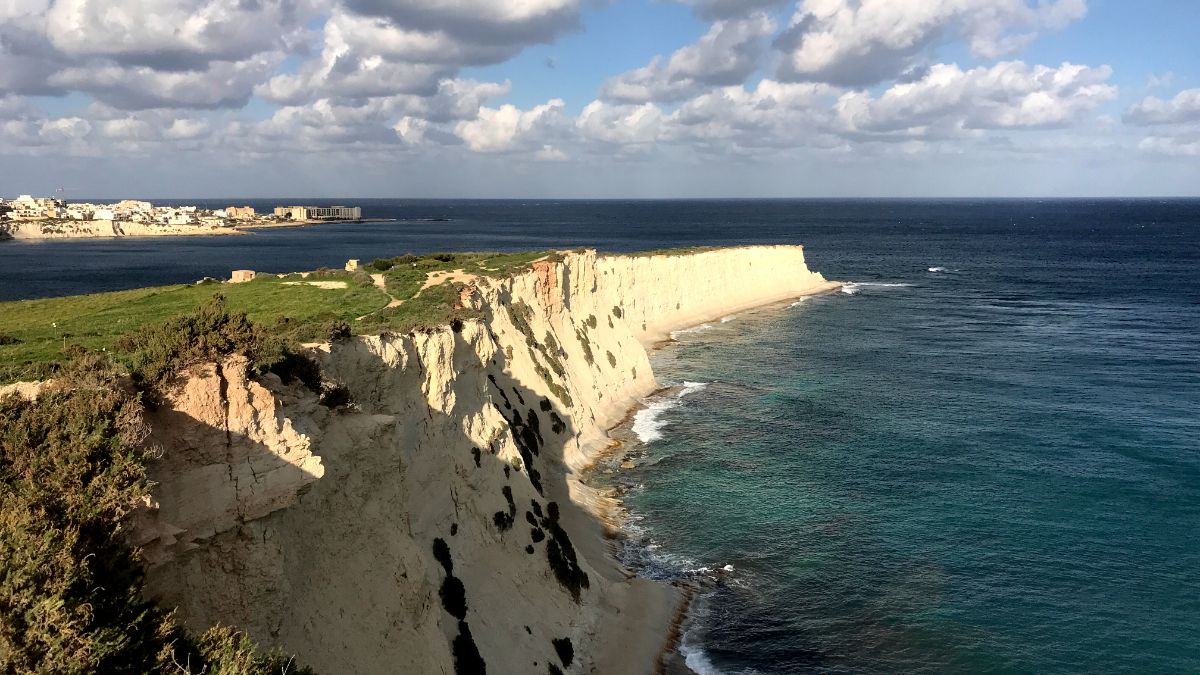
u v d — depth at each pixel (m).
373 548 22.73
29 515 12.28
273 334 24.53
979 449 48.78
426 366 30.62
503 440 34.78
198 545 16.70
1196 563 34.22
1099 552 35.31
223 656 13.59
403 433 27.30
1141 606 31.12
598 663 28.22
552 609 29.08
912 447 49.41
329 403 23.34
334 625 20.27
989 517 39.06
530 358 48.16
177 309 38.78
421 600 23.19
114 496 13.69
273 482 18.44
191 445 17.12
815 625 30.53
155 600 14.19
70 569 11.78
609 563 34.94
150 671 12.42
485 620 26.17
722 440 51.41
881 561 35.00
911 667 27.92
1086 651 28.48
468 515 29.31
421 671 21.91
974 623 30.28
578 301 64.25
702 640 29.77
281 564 18.53
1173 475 43.84
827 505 40.91
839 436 51.91
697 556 35.84
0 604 11.02
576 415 49.12
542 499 35.34
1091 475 44.06
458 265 63.06
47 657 11.00
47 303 41.94
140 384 16.83
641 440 51.62
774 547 36.56
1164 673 27.25
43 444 13.95
